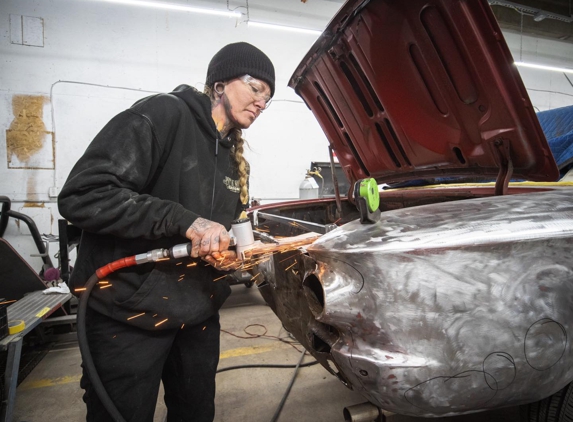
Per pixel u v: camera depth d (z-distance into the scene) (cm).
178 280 92
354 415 104
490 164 121
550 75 751
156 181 90
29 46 420
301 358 204
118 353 91
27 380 198
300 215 217
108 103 452
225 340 244
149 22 464
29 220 363
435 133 132
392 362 72
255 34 520
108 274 88
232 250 91
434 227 79
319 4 555
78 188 74
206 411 119
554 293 77
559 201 90
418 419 136
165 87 475
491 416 148
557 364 78
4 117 414
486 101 106
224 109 100
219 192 103
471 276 74
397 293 73
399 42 117
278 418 156
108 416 92
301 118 548
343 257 75
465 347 73
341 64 147
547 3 601
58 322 244
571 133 153
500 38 92
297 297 98
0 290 232
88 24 439
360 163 191
